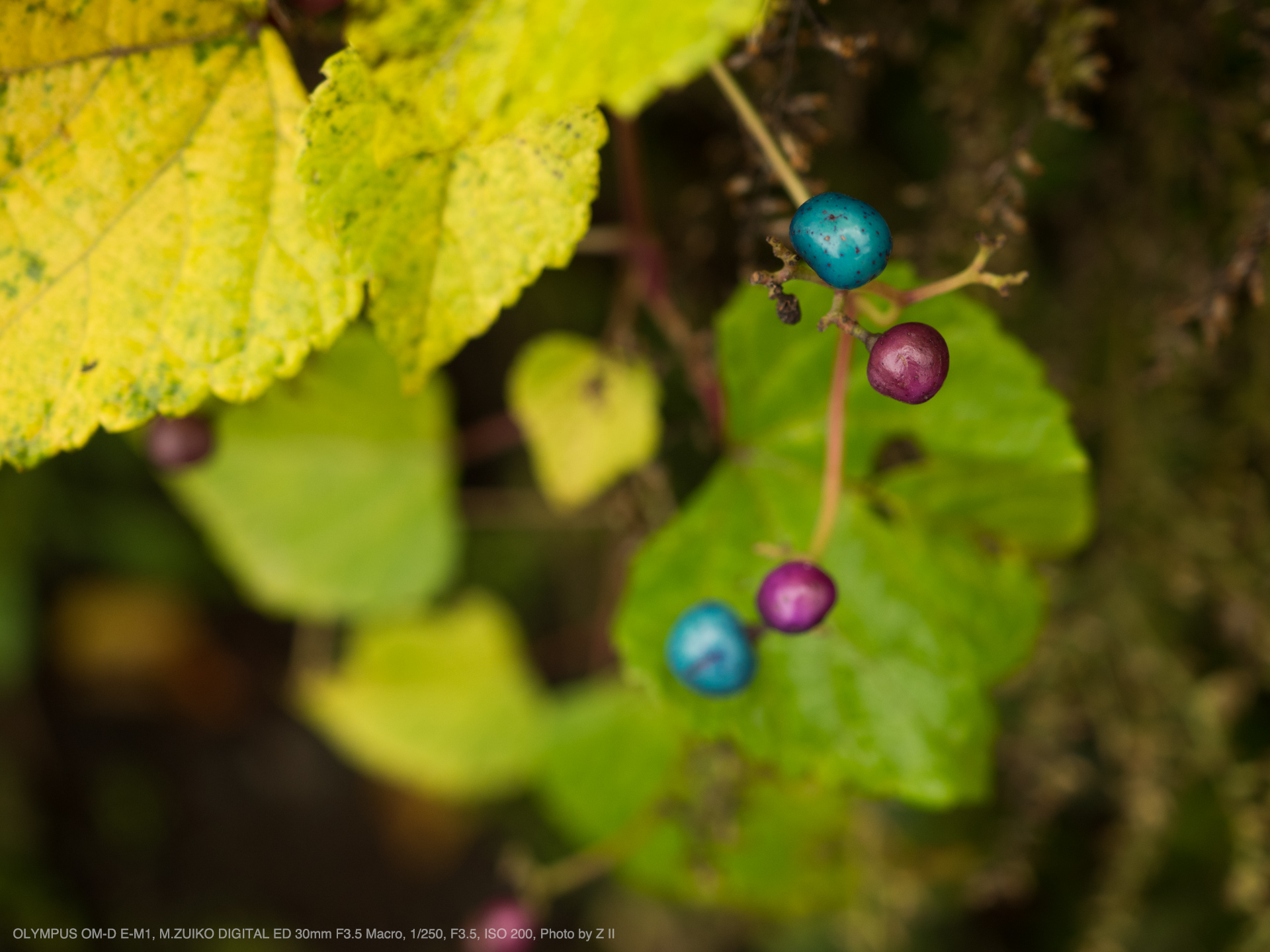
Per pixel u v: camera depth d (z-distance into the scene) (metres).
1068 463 0.16
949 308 0.16
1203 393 0.19
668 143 0.21
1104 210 0.19
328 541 0.21
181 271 0.14
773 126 0.16
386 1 0.13
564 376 0.18
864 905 0.21
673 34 0.13
